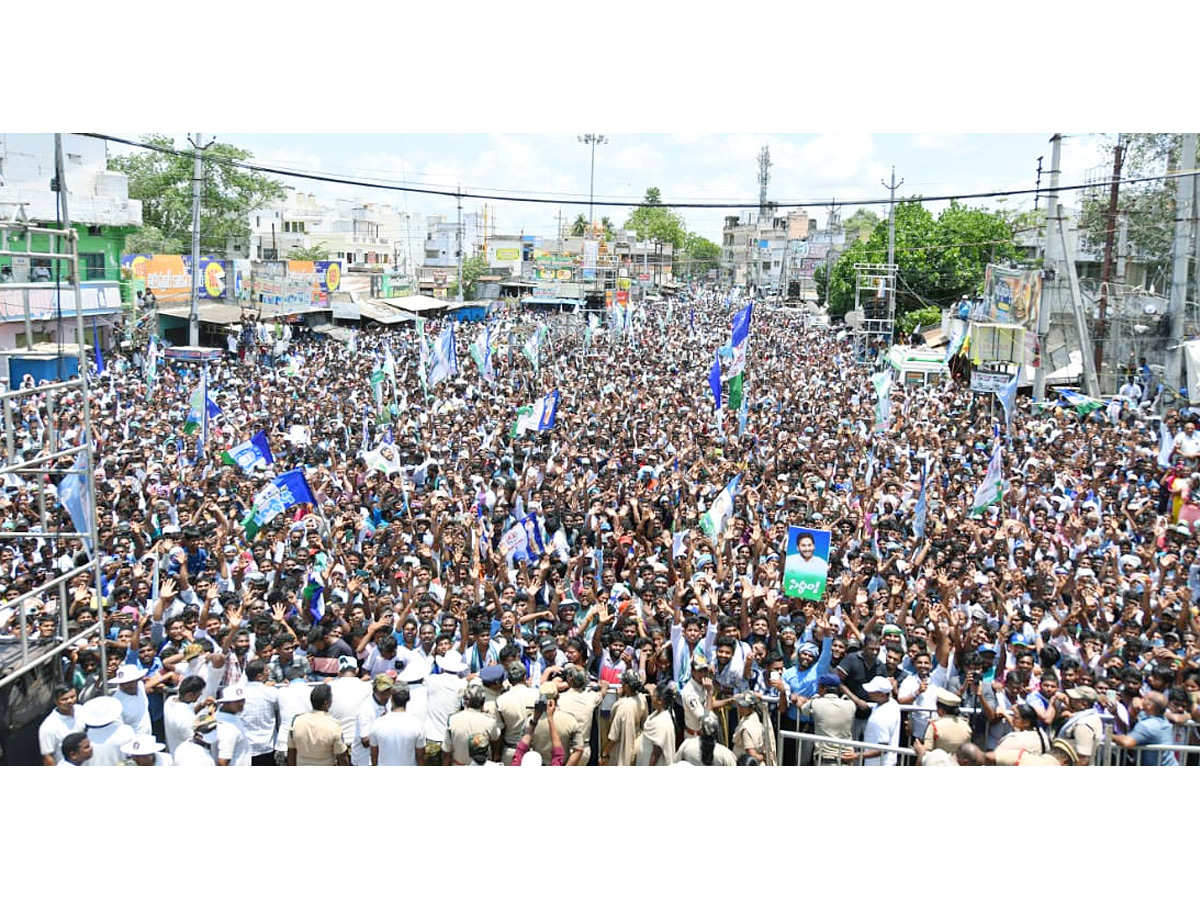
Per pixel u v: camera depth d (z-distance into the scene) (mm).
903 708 8164
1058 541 12719
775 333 54438
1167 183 28641
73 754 7039
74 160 37312
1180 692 7977
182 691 7895
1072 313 30359
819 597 9766
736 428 22078
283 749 8141
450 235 92250
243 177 53156
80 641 7785
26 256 6484
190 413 19766
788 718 8734
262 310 47531
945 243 50219
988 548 12602
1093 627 10133
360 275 59062
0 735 6910
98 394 24203
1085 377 27219
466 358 38656
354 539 13422
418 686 8641
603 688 8398
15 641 7105
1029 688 8641
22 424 19531
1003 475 16719
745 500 14406
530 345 34094
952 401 28781
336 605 10000
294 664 8508
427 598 9438
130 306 38781
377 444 19562
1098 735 7758
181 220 52688
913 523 14562
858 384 32500
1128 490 16062
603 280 78188
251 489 14969
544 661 8672
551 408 19875
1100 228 30359
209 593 9883
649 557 12078
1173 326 26922
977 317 33625
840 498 15281
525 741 7797
